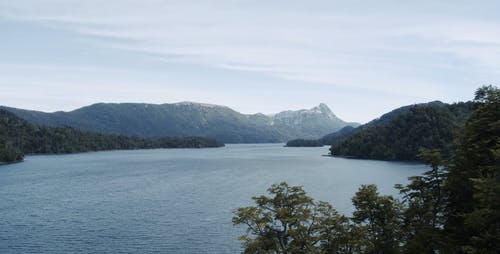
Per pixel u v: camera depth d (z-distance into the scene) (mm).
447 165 41906
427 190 43031
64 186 153875
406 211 41531
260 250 37750
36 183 163625
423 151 43062
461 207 40719
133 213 101125
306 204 40906
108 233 82250
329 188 142000
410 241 39188
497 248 32906
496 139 40344
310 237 37719
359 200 41531
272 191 41031
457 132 44750
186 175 193750
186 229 84938
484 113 42969
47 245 74500
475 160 41062
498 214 31719
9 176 191375
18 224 89938
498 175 34375
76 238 78750
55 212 103062
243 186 149500
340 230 39312
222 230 83875
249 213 38875
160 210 104562
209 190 139750
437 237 38219
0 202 118000
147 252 70688
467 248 33969
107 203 115625
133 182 166125
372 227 41062
